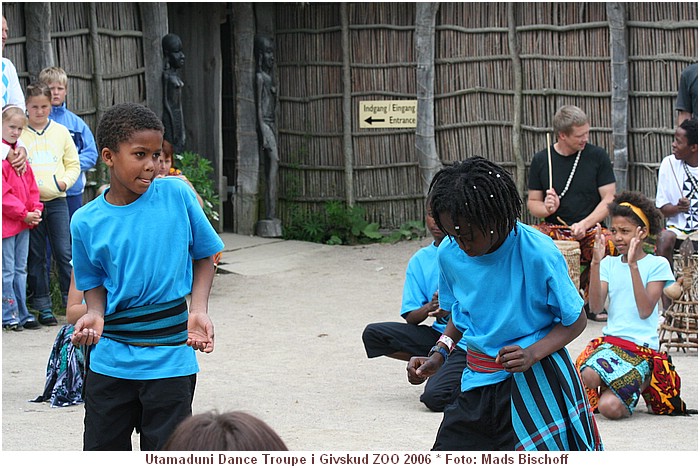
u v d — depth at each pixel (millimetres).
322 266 10234
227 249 10828
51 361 5480
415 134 11484
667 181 7891
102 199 3498
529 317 3275
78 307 4387
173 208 3508
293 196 11844
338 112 11625
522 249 3227
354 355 6672
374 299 8703
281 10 11656
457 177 3119
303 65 11664
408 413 5137
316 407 5270
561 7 10852
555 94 10938
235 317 7973
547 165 8273
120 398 3504
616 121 10625
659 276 5266
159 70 10258
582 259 8016
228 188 11805
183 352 3527
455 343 3662
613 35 10547
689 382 5918
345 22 11422
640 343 5227
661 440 4582
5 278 7363
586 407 3357
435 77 11352
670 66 10484
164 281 3473
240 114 11547
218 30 11359
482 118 11227
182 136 10258
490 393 3373
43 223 7801
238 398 5477
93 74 9602
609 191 8148
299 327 7605
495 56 11086
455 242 3342
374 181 11664
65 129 7852
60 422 4980
